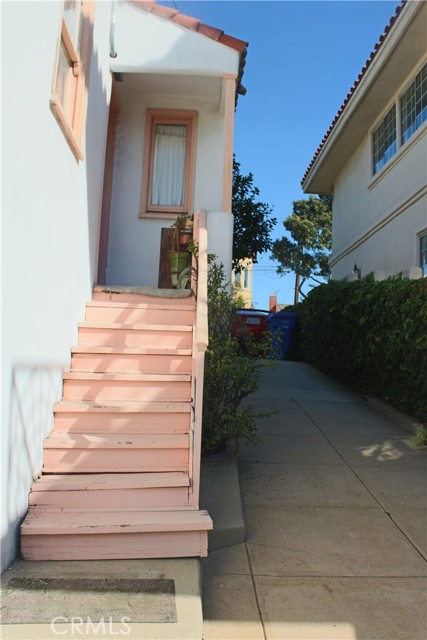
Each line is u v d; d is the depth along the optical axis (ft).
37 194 10.95
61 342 13.50
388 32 27.96
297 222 100.73
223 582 10.22
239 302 17.21
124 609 8.09
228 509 12.41
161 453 11.87
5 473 9.11
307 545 11.66
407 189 30.48
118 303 16.66
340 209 46.55
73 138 13.48
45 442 11.59
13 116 9.32
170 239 21.81
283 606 9.48
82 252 15.93
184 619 7.89
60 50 13.14
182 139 24.95
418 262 29.17
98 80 17.60
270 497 14.11
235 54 21.01
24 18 9.70
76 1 14.28
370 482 15.24
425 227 28.04
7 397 9.27
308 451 17.95
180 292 17.81
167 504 10.89
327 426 21.22
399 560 11.09
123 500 10.81
